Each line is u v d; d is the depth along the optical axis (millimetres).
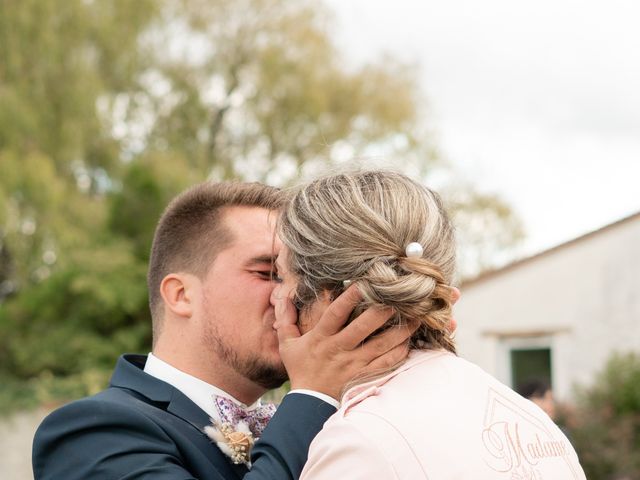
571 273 10297
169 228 2150
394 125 19094
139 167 12547
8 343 11508
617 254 10102
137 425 1809
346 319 1610
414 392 1500
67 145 14312
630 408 9273
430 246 1572
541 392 6105
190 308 2070
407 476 1368
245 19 19312
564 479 1517
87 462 1784
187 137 19047
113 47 15672
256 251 2043
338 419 1470
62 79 14344
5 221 13086
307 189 1670
